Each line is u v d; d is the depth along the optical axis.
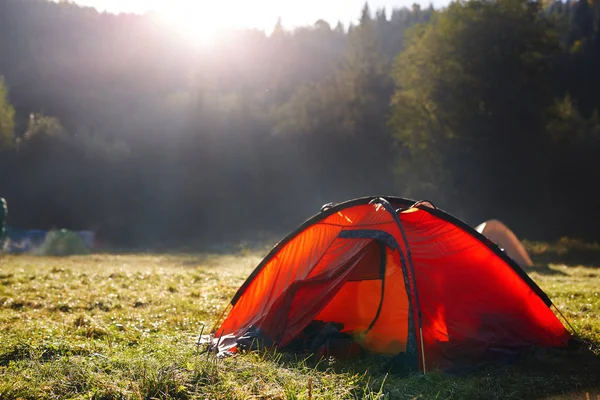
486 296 7.71
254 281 8.48
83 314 10.16
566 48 77.44
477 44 47.78
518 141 47.28
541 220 47.16
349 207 8.23
